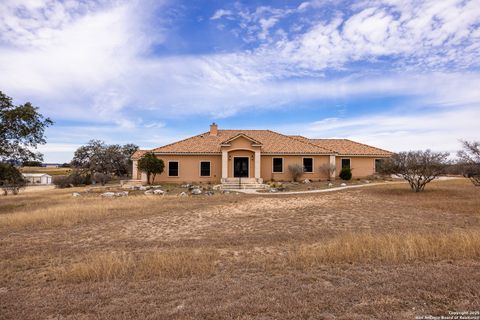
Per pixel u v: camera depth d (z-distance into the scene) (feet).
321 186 82.74
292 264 19.44
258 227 34.55
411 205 47.42
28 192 106.01
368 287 15.24
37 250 25.76
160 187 86.48
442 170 60.49
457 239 22.26
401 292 14.57
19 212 47.09
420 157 62.23
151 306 13.65
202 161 96.89
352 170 102.53
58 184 142.10
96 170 163.43
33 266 21.34
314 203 53.26
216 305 13.55
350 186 80.38
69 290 16.01
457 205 45.11
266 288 15.48
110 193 73.20
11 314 13.28
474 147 46.44
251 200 58.34
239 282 16.49
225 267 19.42
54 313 13.32
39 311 13.51
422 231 29.43
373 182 90.94
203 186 86.94
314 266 18.99
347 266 18.81
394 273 17.20
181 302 14.03
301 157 98.27
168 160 96.48
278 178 97.50
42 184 190.49
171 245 26.71
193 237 30.32
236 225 35.94
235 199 59.93
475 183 48.49
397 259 19.74
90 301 14.28
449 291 14.55
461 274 16.63
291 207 49.11
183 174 96.53
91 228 35.32
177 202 56.54
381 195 60.23
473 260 19.35
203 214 43.78
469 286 15.03
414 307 13.14
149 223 37.91
